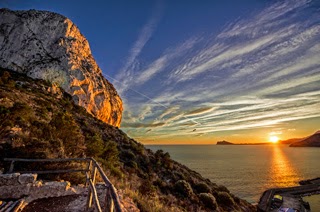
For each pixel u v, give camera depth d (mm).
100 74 88250
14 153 7754
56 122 14414
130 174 18484
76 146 13492
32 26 71125
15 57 62656
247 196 61844
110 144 19812
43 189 6469
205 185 27125
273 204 49750
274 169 124438
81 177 8531
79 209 5828
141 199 8883
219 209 22609
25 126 12500
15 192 6047
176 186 21594
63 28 77750
